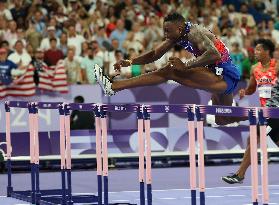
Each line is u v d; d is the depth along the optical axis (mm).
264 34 46219
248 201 23906
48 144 35750
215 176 32062
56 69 37812
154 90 38906
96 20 44031
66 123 21078
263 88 24984
